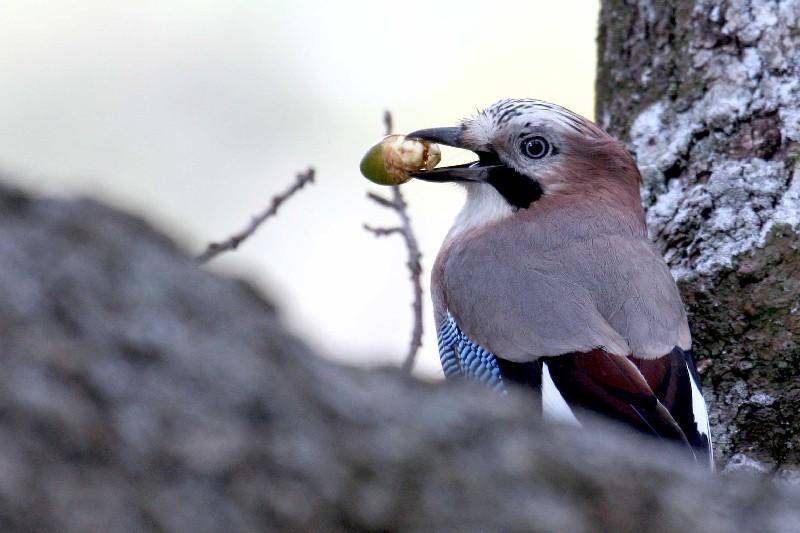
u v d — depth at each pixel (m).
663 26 8.59
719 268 7.69
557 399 6.93
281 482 3.17
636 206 8.10
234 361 3.30
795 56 8.09
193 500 3.05
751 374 7.48
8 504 2.87
